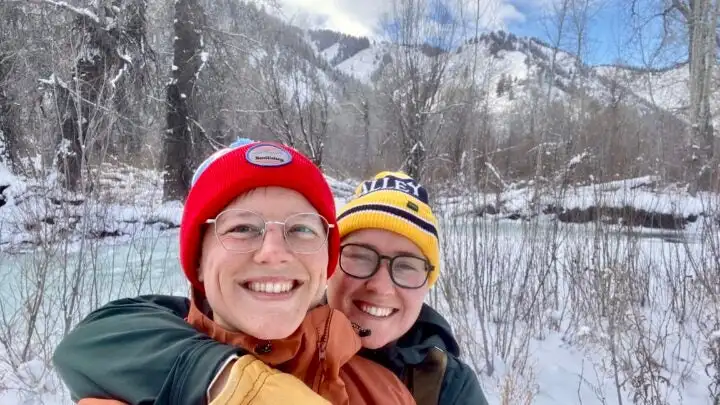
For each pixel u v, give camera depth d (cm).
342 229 68
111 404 38
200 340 40
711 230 210
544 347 171
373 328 63
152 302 54
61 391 133
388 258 64
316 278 46
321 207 48
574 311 185
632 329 164
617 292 164
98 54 353
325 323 49
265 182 45
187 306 58
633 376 135
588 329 155
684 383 150
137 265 226
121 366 39
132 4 402
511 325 180
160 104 461
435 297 184
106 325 44
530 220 205
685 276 195
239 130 465
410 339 69
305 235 46
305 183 46
